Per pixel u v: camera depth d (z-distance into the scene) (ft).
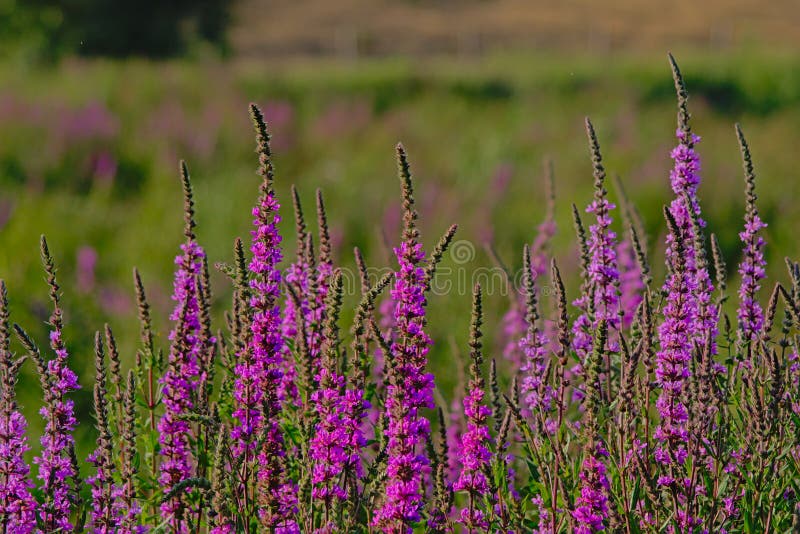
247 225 83.10
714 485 25.86
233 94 140.87
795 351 28.71
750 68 196.34
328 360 25.57
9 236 78.69
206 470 27.78
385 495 25.75
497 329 52.70
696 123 141.49
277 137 118.21
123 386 29.71
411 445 24.48
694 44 387.34
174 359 28.91
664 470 27.25
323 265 30.99
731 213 85.40
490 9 536.01
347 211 86.63
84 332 61.57
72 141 106.63
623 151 110.11
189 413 28.32
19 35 209.46
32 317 61.16
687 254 29.40
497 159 107.86
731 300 60.13
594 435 24.73
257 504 26.17
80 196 97.50
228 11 250.78
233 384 28.91
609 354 28.09
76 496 25.72
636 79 184.03
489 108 150.61
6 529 24.52
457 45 398.42
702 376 25.64
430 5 539.70
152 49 236.63
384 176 101.55
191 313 29.58
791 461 27.30
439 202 87.56
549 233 49.11
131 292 68.28
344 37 402.31
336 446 25.21
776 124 142.31
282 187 98.07
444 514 25.50
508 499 26.30
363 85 162.20
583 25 472.85
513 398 29.50
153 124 116.06
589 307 30.22
